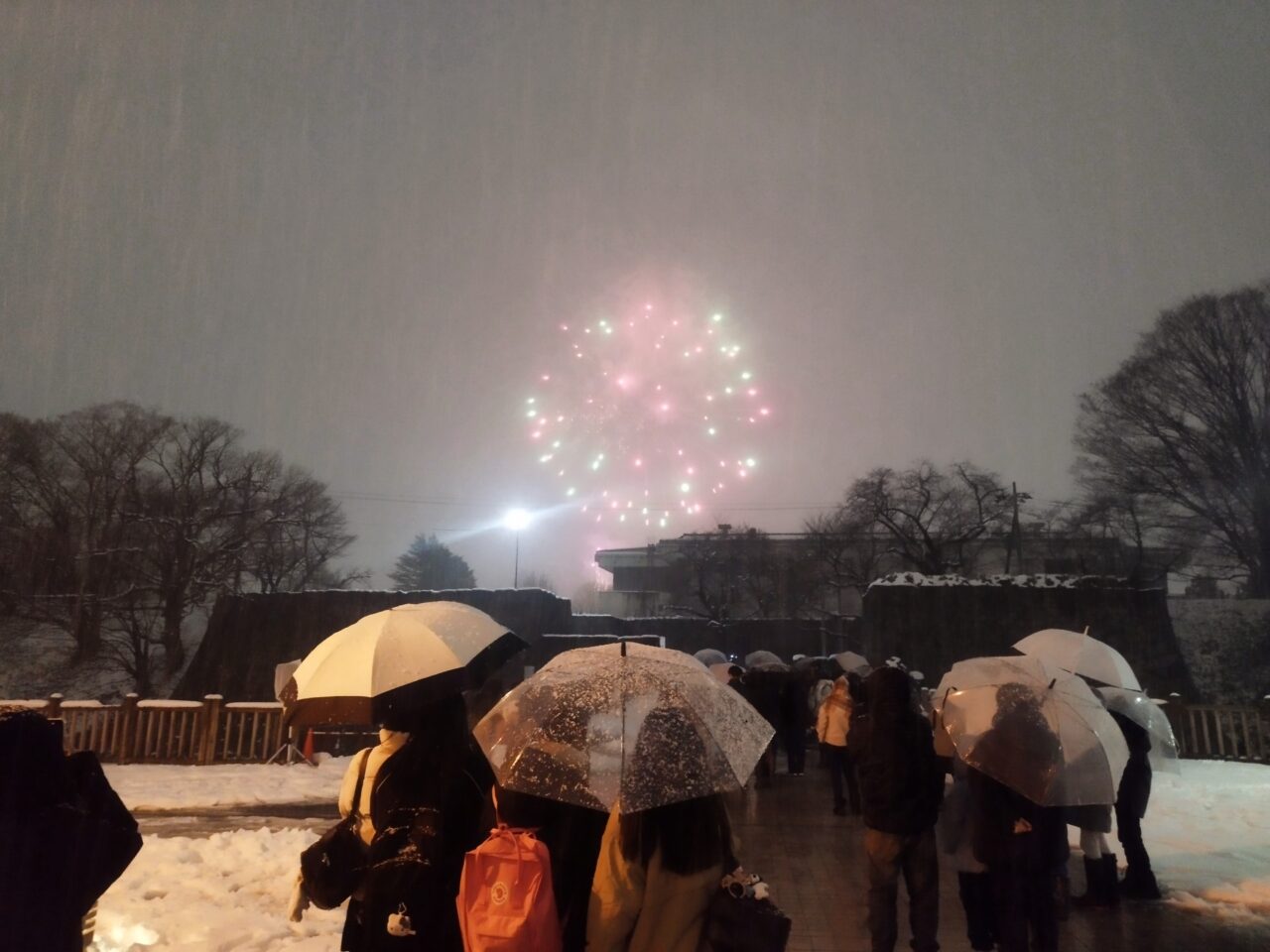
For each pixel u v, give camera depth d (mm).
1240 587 40781
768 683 17281
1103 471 43531
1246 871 8422
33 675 42062
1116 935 6617
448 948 3230
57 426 44281
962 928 7020
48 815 2996
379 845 3328
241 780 14102
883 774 5512
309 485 50188
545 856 3027
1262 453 38531
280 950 5973
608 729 3188
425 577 80188
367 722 3633
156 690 42531
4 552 42656
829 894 8188
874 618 27406
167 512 45188
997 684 5336
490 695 10242
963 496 52094
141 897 7250
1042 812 5211
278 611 25906
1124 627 25328
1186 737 16375
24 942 2887
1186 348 39406
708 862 3053
